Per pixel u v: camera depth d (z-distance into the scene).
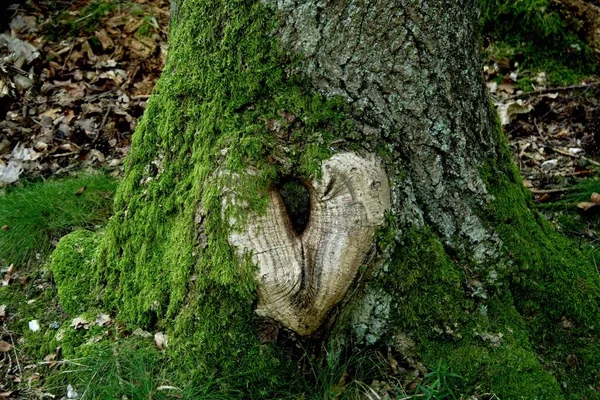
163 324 2.60
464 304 2.53
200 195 2.40
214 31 2.44
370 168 2.33
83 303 2.91
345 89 2.38
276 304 2.30
